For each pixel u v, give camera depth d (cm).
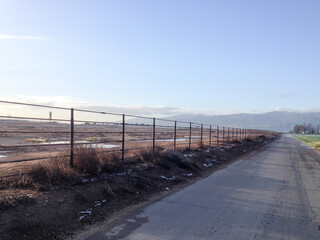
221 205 742
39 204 590
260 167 1527
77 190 707
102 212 643
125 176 904
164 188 912
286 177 1227
